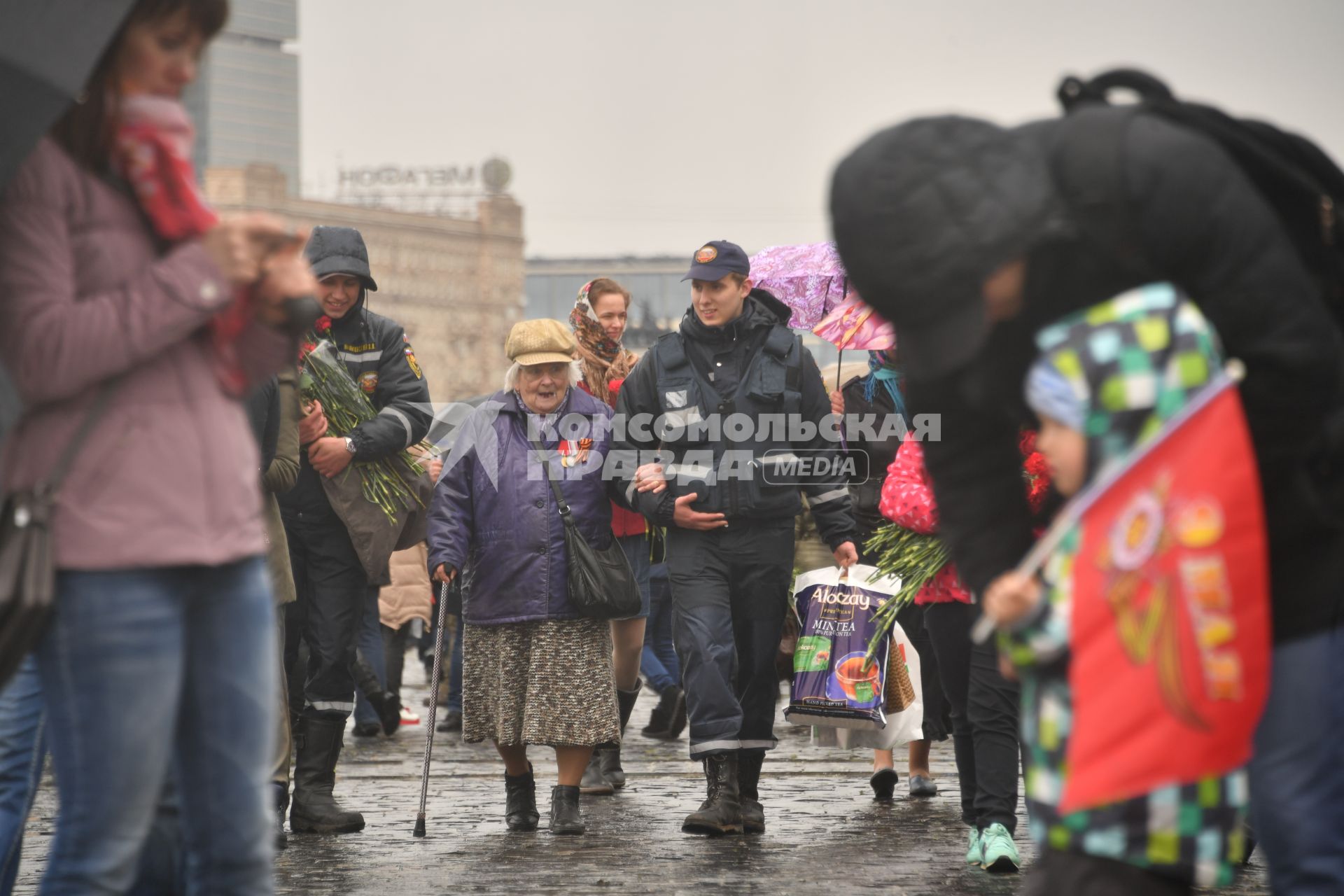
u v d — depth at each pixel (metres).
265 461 8.77
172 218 4.39
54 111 4.10
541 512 9.61
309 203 164.12
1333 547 4.32
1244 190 4.02
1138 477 3.91
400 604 15.45
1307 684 4.33
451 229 172.88
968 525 4.52
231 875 4.63
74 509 4.25
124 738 4.30
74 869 4.34
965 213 3.99
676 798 10.94
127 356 4.22
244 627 4.55
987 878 8.03
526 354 9.76
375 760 12.91
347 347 10.03
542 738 9.39
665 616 14.61
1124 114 4.06
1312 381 4.03
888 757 10.85
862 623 10.09
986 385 4.27
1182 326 3.93
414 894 7.68
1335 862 4.36
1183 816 3.91
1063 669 4.03
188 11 4.37
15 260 4.21
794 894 7.67
